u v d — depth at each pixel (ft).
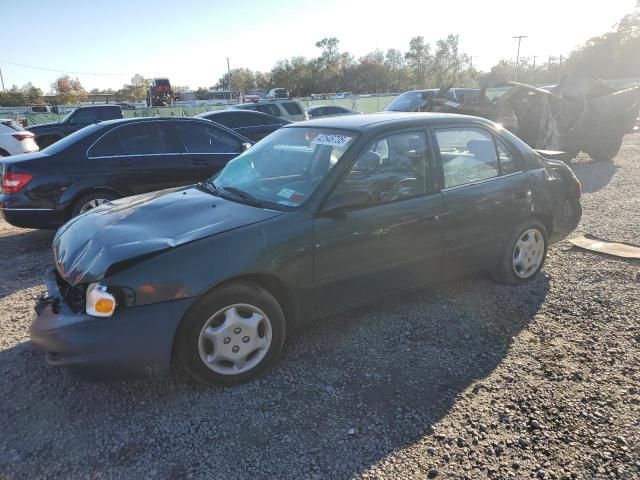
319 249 10.43
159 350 8.96
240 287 9.64
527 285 14.79
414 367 10.63
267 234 9.85
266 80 349.41
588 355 10.92
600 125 37.63
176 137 21.72
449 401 9.44
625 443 8.23
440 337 11.87
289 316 10.71
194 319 9.26
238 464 7.97
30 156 19.65
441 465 7.86
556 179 15.14
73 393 9.87
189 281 9.04
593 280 14.96
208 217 10.43
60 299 9.61
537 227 14.74
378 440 8.44
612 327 12.12
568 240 18.74
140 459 8.11
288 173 11.82
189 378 10.30
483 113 39.50
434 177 12.35
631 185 28.94
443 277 12.96
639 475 7.57
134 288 8.72
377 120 12.28
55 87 265.95
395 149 11.82
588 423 8.73
